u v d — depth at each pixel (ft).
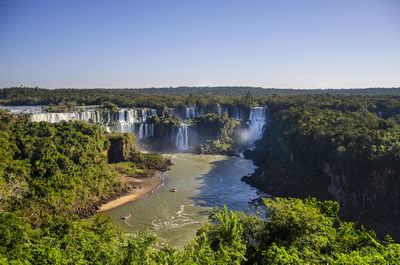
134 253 72.18
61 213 176.96
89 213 187.01
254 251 84.64
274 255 65.67
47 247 79.92
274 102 476.95
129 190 230.89
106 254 79.36
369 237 74.69
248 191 234.99
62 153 206.39
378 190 176.96
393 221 165.78
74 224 110.22
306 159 245.86
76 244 92.79
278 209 81.05
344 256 59.36
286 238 77.10
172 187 241.76
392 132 231.30
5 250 87.20
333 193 201.57
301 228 75.15
